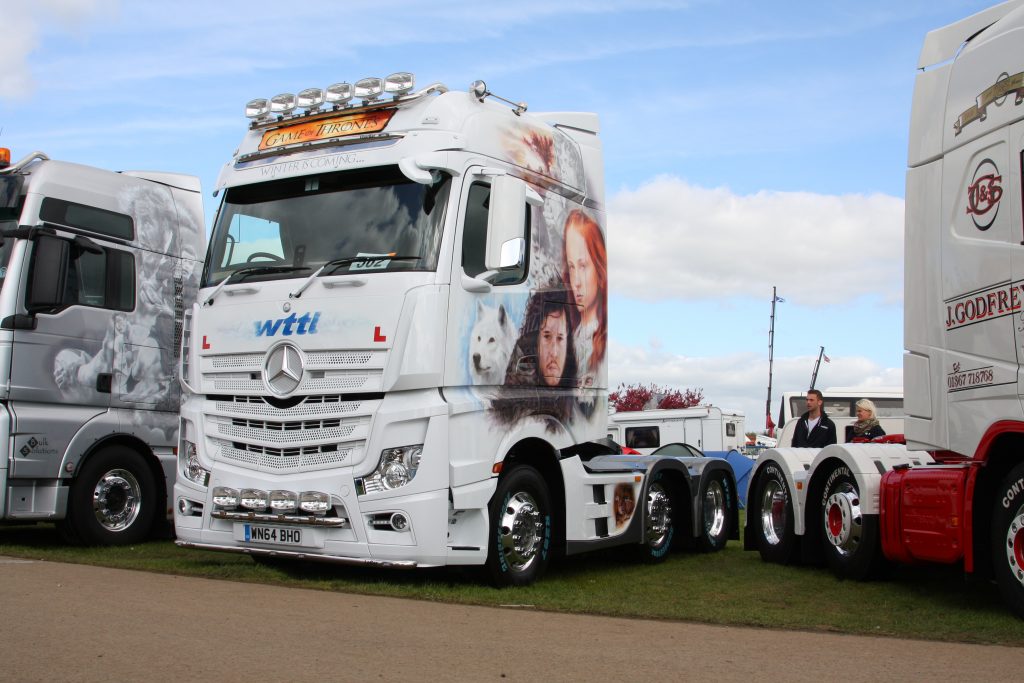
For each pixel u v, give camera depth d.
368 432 7.29
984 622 6.37
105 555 9.36
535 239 8.45
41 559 8.83
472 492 7.39
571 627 6.04
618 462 10.05
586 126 9.58
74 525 10.07
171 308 11.18
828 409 28.27
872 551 8.32
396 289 7.34
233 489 7.79
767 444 34.28
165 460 10.94
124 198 10.80
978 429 6.66
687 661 5.09
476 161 7.86
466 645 5.35
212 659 4.80
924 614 6.74
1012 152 6.45
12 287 9.63
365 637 5.47
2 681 4.30
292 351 7.62
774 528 10.06
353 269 7.59
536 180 8.54
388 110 8.05
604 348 9.23
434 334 7.32
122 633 5.35
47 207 9.98
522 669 4.82
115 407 10.48
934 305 7.17
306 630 5.61
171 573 8.09
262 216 8.25
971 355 6.75
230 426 7.94
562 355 8.62
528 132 8.55
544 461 8.52
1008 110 6.52
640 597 7.57
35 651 4.88
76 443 10.01
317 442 7.48
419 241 7.49
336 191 7.98
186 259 11.45
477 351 7.65
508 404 7.84
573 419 8.66
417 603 6.81
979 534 6.76
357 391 7.35
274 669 4.64
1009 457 6.71
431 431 7.22
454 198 7.62
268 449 7.72
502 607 6.80
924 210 7.34
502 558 7.73
